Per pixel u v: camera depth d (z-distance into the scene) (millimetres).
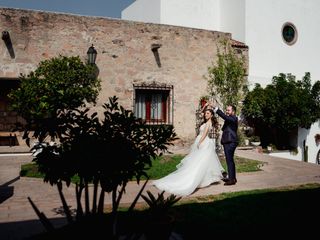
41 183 7387
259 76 15766
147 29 12969
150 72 13047
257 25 16219
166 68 13312
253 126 15242
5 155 10719
